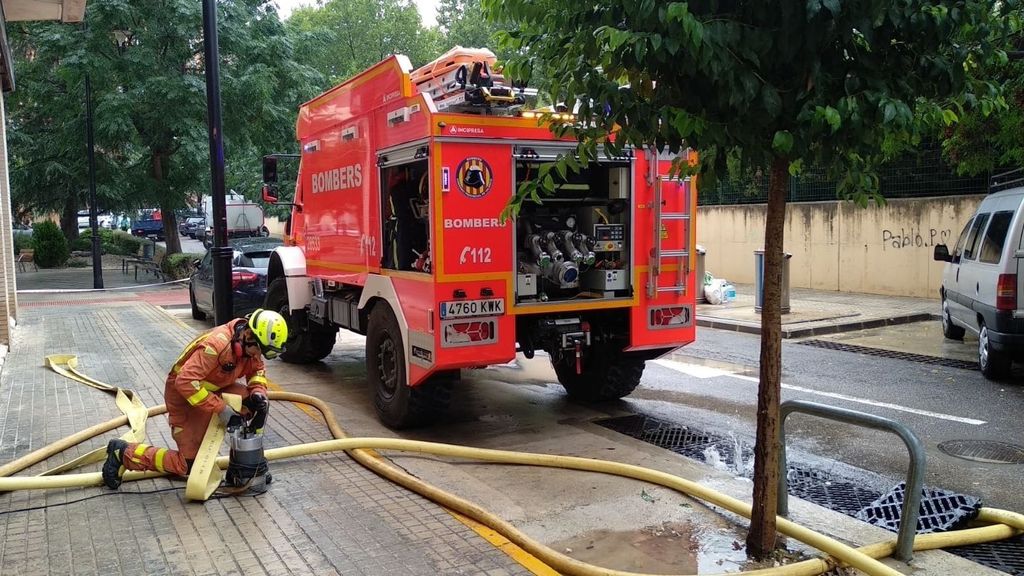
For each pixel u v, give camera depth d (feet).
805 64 11.65
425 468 19.20
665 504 16.76
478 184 20.63
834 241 58.49
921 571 13.39
